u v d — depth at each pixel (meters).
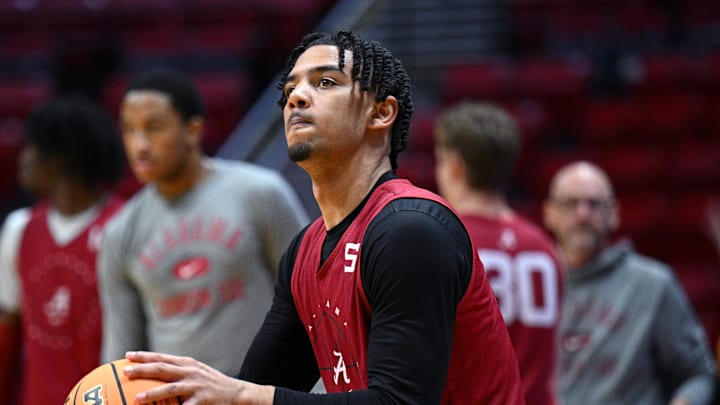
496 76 29.38
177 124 9.62
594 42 32.94
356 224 5.51
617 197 26.44
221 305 9.53
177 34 33.19
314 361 6.35
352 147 5.58
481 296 5.46
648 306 11.58
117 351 9.91
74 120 11.41
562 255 11.99
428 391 5.00
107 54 33.50
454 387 5.48
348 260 5.42
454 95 29.36
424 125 27.30
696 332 11.62
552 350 9.14
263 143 21.59
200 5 33.94
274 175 10.07
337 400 4.97
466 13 32.62
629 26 33.19
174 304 9.59
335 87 5.57
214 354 9.46
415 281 5.07
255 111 23.08
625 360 11.47
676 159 27.08
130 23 33.81
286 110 5.68
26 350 11.41
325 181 5.66
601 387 11.50
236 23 33.72
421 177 25.34
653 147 28.19
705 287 23.64
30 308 11.28
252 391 5.09
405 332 5.02
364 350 5.40
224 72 31.67
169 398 5.11
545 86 29.16
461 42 32.22
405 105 5.82
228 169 10.02
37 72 33.00
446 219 5.31
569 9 33.66
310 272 5.75
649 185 26.56
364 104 5.62
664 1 33.94
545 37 33.12
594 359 11.58
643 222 25.56
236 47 32.41
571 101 29.05
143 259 9.72
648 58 30.73
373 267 5.21
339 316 5.51
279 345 6.17
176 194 9.84
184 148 9.69
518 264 9.10
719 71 29.86
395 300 5.09
